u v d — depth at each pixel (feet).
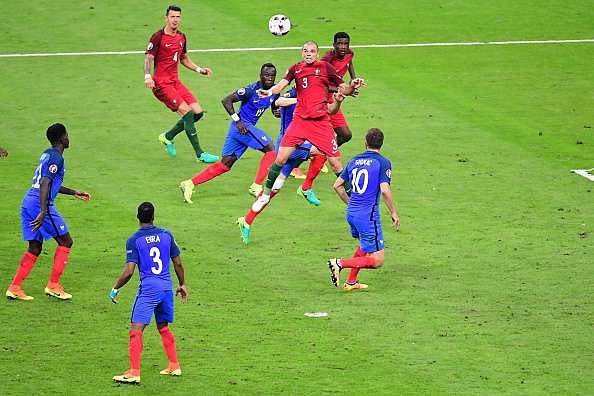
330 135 189.98
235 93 203.41
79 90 273.54
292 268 178.19
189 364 144.56
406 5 341.62
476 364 143.95
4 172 220.23
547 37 319.88
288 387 137.39
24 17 323.57
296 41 309.83
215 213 202.90
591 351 147.74
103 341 151.53
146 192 212.84
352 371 142.00
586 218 200.64
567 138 246.27
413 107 265.95
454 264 179.52
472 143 242.78
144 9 332.19
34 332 153.69
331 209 206.80
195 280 172.45
